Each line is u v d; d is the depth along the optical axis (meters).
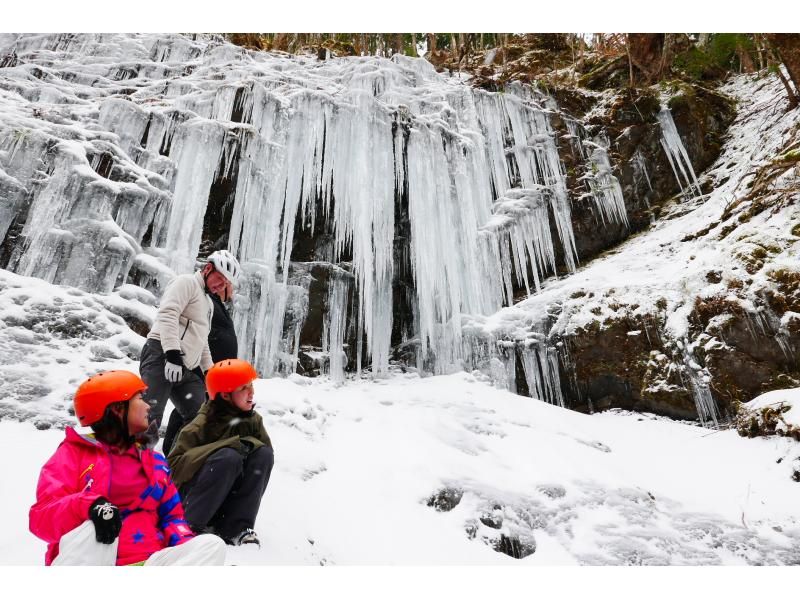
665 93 11.88
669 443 6.58
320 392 6.67
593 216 10.66
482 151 10.04
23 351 4.46
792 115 10.30
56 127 6.42
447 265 8.64
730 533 4.50
